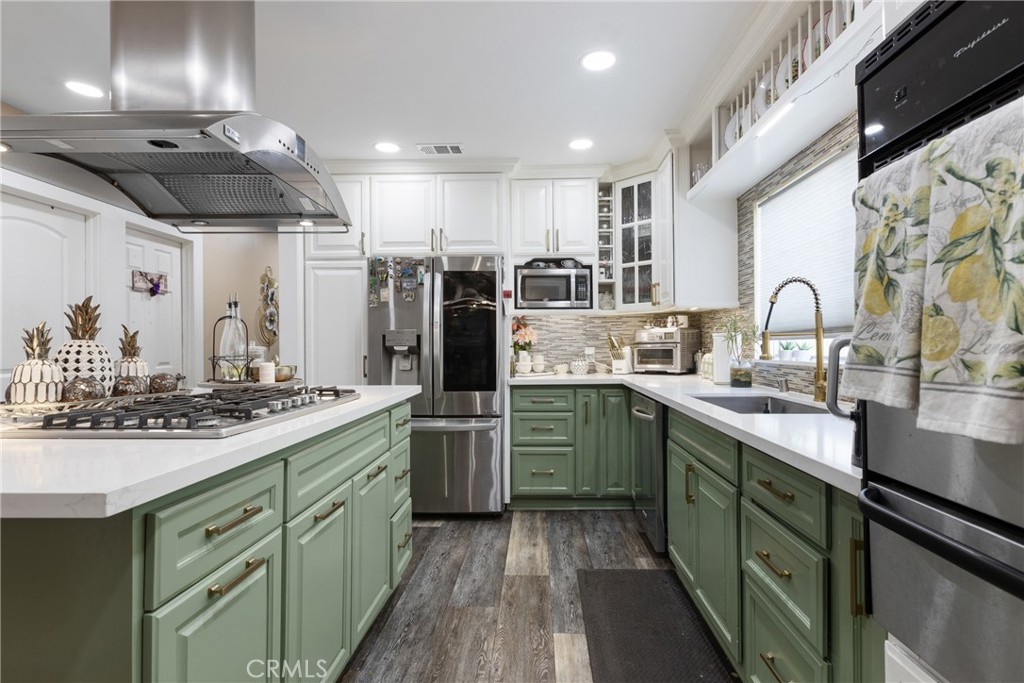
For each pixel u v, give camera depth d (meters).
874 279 0.75
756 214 2.72
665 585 2.17
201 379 3.26
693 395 2.28
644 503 2.74
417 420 3.14
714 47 2.04
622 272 3.51
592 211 3.50
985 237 0.57
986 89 0.60
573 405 3.23
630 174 3.43
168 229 2.94
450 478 3.11
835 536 0.98
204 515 0.89
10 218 2.17
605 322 3.92
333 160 3.29
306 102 2.49
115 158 1.45
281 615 1.15
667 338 3.45
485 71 2.21
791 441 1.16
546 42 1.99
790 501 1.15
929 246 0.64
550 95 2.44
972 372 0.57
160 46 1.50
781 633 1.19
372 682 1.55
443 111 2.60
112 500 0.67
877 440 0.81
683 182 2.95
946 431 0.59
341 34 1.93
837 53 1.39
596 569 2.34
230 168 1.53
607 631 1.83
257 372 2.23
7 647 0.76
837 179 2.05
